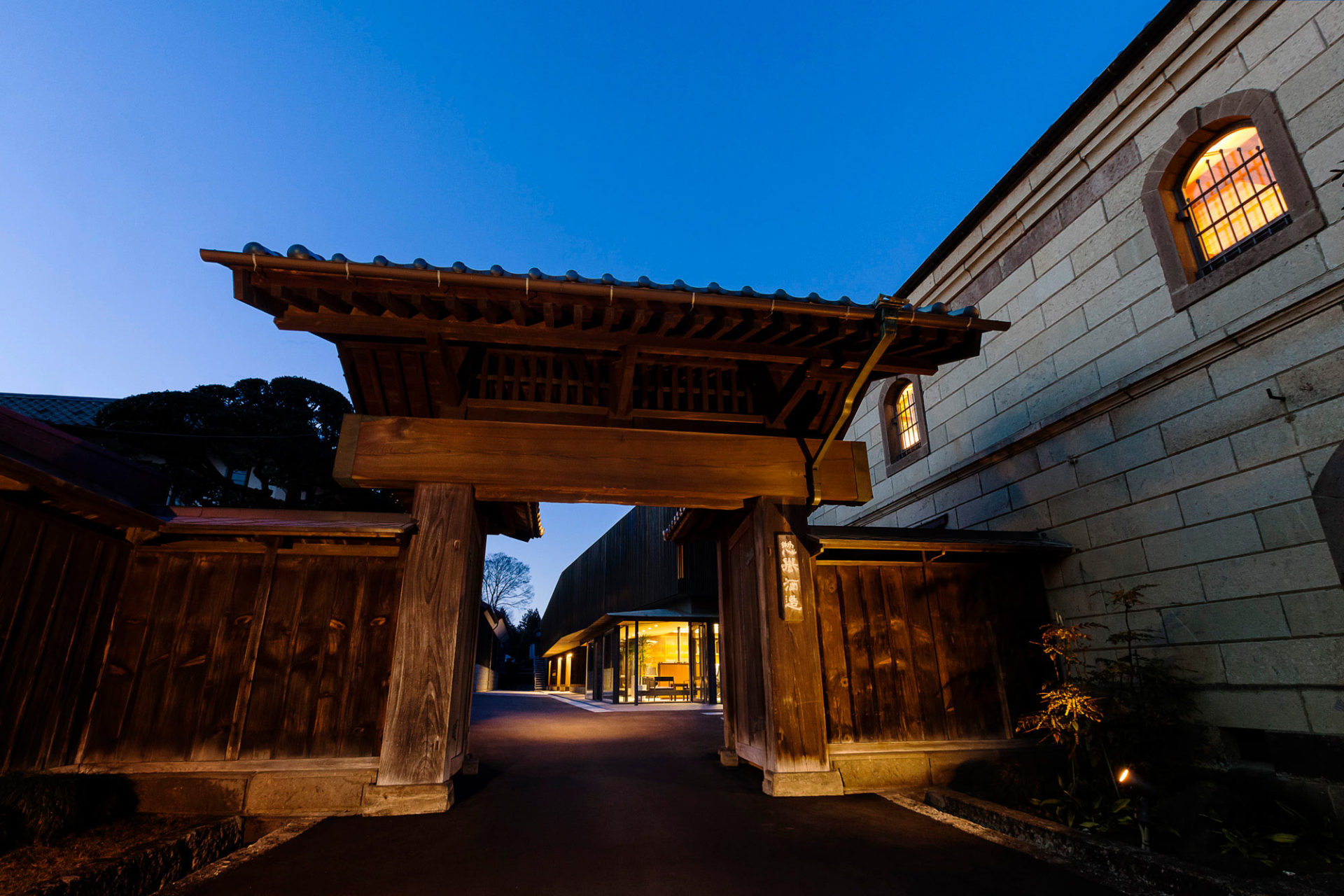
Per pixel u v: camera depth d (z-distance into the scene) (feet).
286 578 19.69
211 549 19.53
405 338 18.75
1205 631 20.61
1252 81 20.88
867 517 42.60
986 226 32.81
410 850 14.34
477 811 17.72
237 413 50.31
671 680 81.30
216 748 17.88
